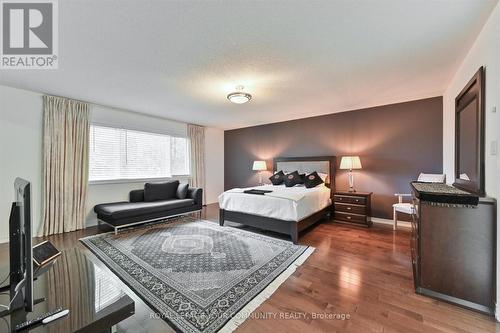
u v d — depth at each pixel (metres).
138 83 3.04
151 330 1.46
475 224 1.69
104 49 2.16
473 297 1.69
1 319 0.92
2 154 3.16
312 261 2.50
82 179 3.86
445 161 3.39
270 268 2.32
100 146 4.20
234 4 1.57
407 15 1.69
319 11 1.65
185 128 5.78
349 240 3.20
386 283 2.04
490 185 1.72
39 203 3.46
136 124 4.73
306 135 5.17
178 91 3.36
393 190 4.04
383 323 1.52
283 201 3.21
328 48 2.17
